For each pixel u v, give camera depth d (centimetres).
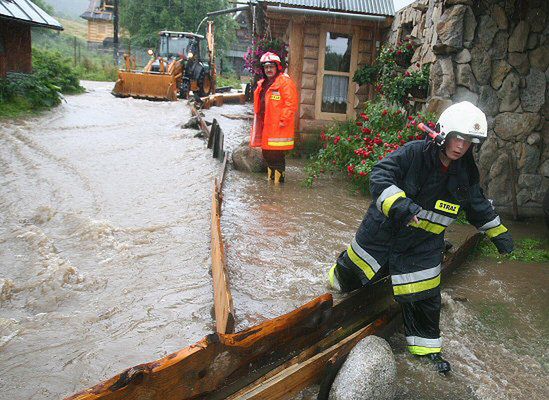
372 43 1024
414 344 329
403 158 312
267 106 738
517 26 678
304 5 956
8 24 1502
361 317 354
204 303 380
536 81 691
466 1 668
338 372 278
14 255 464
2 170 769
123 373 214
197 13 4391
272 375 274
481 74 683
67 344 322
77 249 481
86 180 726
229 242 502
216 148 895
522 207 713
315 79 1026
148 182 732
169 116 1473
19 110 1328
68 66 2061
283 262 462
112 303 377
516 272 495
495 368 328
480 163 698
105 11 5841
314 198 696
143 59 4159
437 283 325
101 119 1341
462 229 614
